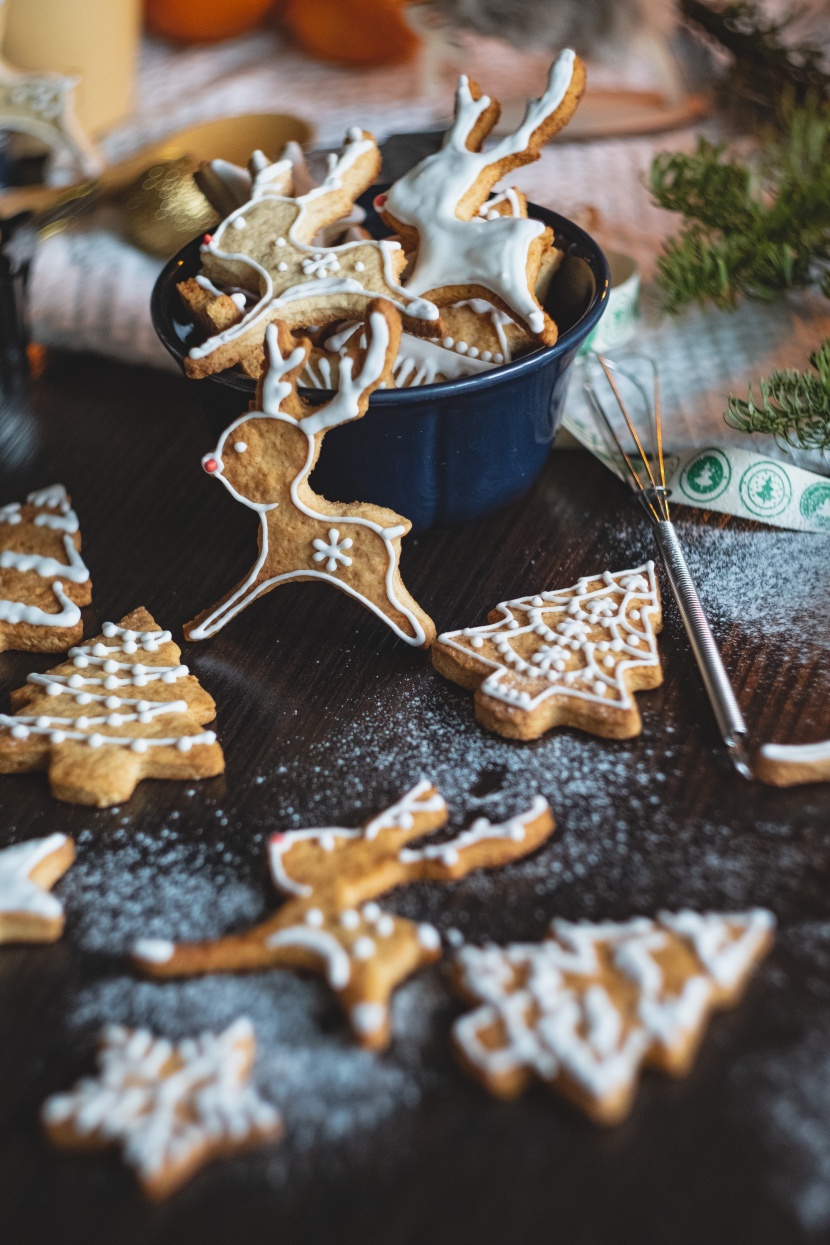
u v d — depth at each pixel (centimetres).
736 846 52
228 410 59
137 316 75
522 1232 44
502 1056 46
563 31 88
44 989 50
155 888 52
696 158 72
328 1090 47
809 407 62
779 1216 44
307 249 58
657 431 64
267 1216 45
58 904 51
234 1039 48
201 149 81
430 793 54
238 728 57
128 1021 49
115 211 81
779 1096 46
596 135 87
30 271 76
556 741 56
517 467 62
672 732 56
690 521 64
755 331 73
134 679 58
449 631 60
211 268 59
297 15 98
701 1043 47
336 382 59
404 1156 46
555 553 63
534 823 53
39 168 82
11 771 56
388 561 58
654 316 74
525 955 49
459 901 51
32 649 61
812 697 56
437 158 60
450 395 57
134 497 68
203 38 102
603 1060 46
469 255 58
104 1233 45
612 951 49
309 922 50
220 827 54
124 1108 46
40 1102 47
